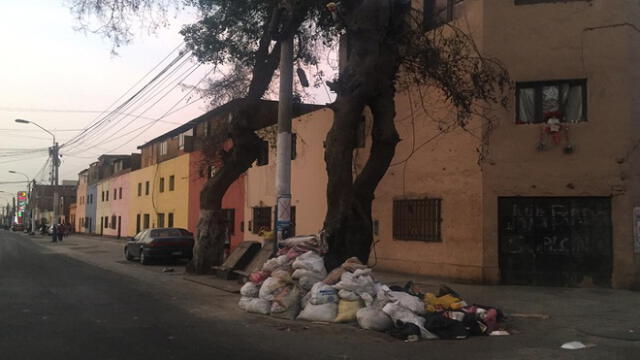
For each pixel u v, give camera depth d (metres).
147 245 21.16
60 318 9.06
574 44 13.09
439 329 8.00
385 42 11.14
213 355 6.79
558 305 10.47
